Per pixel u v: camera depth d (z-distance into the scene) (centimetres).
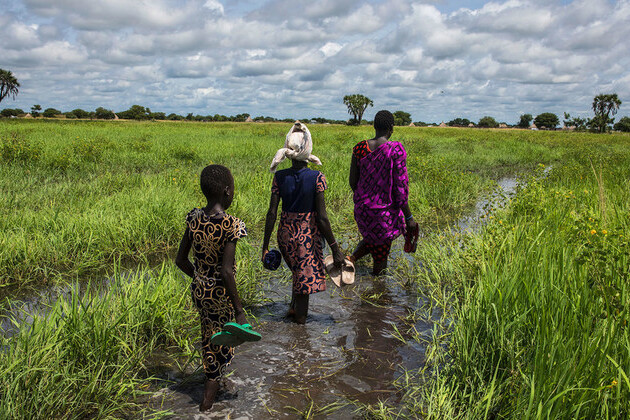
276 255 338
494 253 437
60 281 459
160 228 600
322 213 362
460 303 411
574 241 378
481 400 238
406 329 367
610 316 244
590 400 201
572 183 857
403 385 285
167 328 338
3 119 5806
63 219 587
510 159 1702
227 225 246
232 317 266
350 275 391
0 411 221
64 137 2064
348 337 352
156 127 3925
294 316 381
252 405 264
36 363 258
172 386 285
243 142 1967
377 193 447
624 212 512
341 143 2066
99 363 280
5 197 702
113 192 809
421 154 1547
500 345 271
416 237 463
